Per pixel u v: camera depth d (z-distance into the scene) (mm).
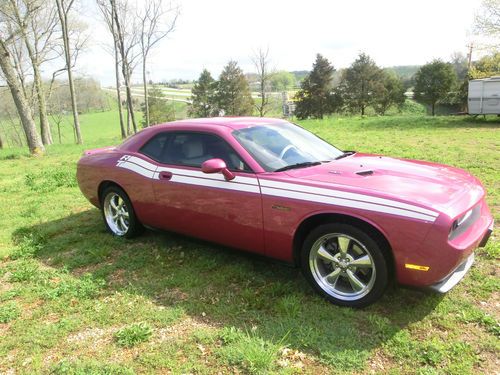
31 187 9633
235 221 4023
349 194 3367
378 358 2912
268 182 3779
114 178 5281
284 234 3703
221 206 4090
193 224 4457
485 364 2809
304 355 2971
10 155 18078
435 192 3354
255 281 4129
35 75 29406
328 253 3588
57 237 5879
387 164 4164
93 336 3377
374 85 58906
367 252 3301
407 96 64000
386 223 3146
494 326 3166
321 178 3666
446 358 2873
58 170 11891
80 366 2967
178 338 3270
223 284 4105
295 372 2803
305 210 3520
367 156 4668
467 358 2855
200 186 4242
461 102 53625
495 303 3533
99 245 5359
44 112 30984
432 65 54844
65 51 25250
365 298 3398
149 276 4383
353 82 60250
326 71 61875
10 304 3932
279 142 4422
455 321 3299
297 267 3910
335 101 62844
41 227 6344
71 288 4160
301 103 63469
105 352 3145
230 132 4305
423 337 3113
